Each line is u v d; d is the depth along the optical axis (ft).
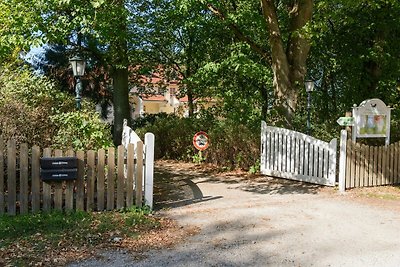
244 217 19.81
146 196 20.80
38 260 13.52
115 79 51.57
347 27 42.96
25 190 18.78
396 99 44.78
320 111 47.42
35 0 26.86
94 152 19.86
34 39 27.45
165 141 46.57
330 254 14.62
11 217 18.16
